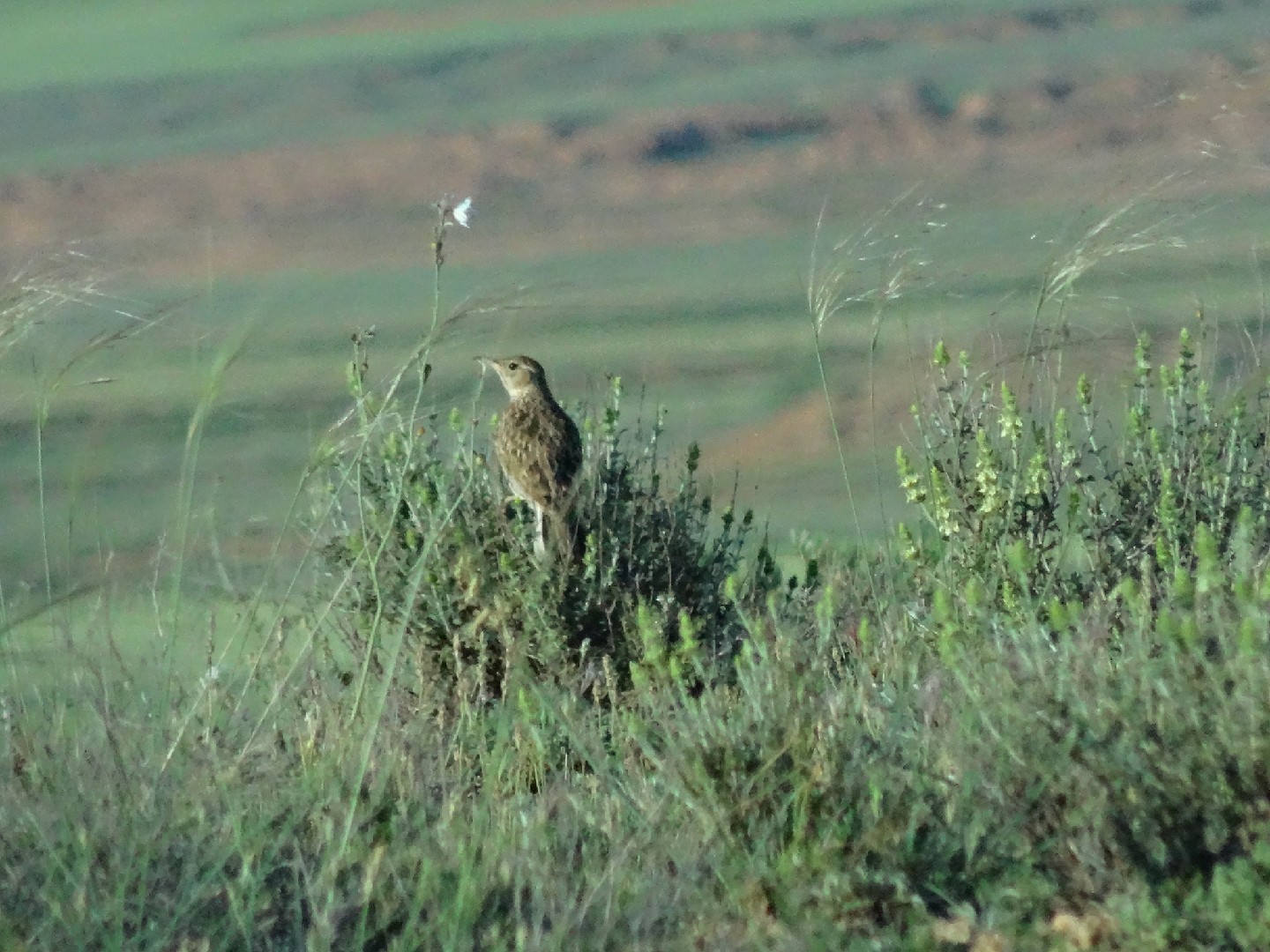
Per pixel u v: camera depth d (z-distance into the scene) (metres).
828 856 19.03
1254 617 18.92
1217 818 18.33
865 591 26.45
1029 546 24.91
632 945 18.09
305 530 26.73
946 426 26.14
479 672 24.91
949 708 20.80
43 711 21.42
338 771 20.98
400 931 18.70
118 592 24.50
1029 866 18.69
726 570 27.67
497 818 20.84
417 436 26.59
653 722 22.44
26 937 17.84
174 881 18.61
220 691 21.97
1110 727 18.97
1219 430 25.97
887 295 26.66
